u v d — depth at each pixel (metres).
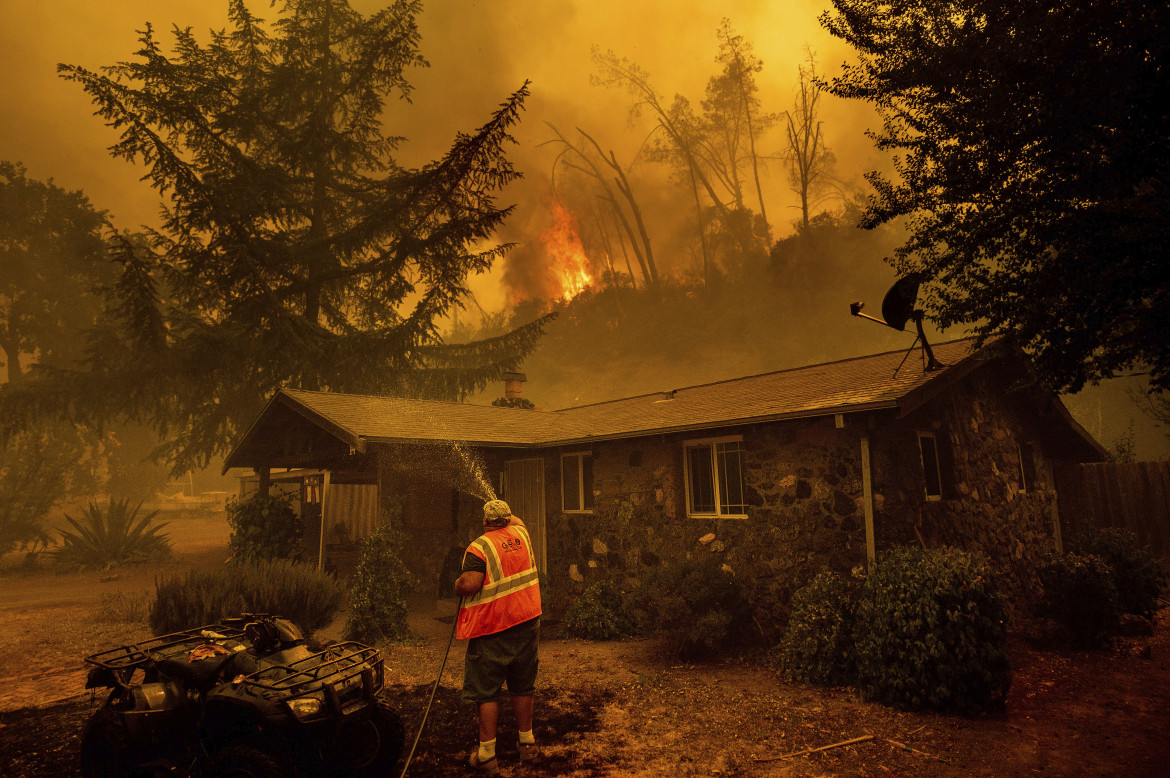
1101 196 5.69
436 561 12.67
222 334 17.66
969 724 5.57
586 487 12.10
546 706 6.14
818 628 6.94
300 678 3.90
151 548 18.98
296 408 12.33
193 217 16.61
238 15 21.09
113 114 15.25
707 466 9.98
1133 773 4.59
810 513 8.49
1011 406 10.93
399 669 7.54
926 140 6.72
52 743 5.21
